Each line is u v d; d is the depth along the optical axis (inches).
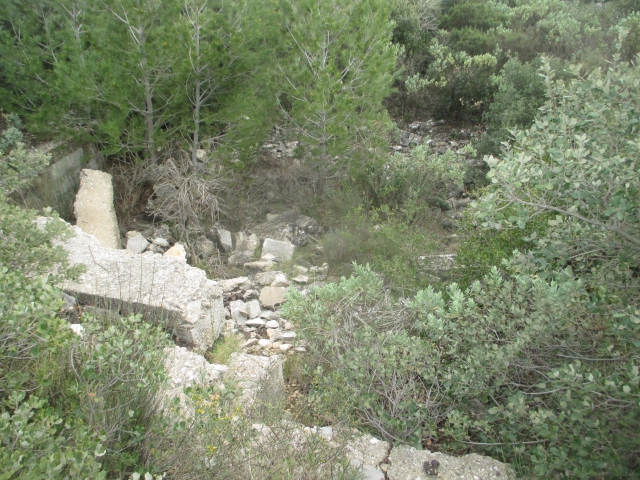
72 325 143.4
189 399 124.0
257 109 271.7
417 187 296.5
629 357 116.0
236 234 276.5
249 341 184.5
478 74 390.6
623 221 109.7
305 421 140.6
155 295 162.1
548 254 123.3
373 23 271.7
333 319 152.7
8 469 71.2
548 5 513.7
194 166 278.5
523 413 116.0
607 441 103.5
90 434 90.6
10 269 137.9
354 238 250.2
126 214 279.0
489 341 142.6
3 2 281.1
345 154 305.3
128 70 252.8
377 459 121.6
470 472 118.3
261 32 269.0
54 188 258.4
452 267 209.6
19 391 92.8
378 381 147.6
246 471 100.0
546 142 122.0
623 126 112.2
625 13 484.4
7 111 280.1
